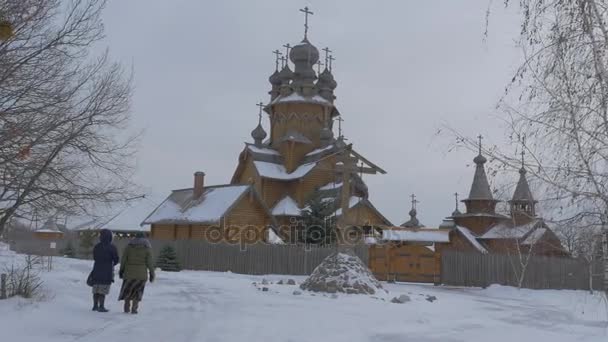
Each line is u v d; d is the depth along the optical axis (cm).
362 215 4391
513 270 3397
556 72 739
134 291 1331
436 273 3612
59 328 1074
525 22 758
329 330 1230
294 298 1888
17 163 1427
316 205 4134
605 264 776
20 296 1384
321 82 6091
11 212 1497
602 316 1734
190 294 1931
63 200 1588
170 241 4038
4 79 1354
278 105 5706
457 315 1683
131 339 1014
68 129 1535
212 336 1080
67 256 4741
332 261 2209
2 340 940
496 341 1219
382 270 3703
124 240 4666
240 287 2284
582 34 725
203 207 4456
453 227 4509
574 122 729
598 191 729
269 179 5134
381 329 1304
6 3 1328
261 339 1072
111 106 1767
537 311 1950
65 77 1523
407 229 3822
